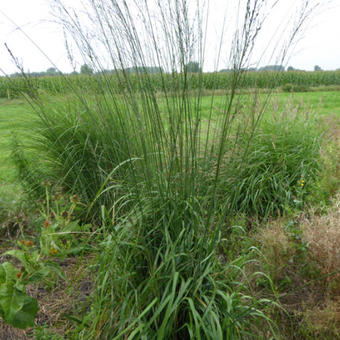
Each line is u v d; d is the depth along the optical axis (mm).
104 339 1583
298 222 2752
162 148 1757
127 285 1682
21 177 3123
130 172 1956
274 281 2199
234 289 1813
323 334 1832
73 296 2043
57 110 3340
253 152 3256
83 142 2867
